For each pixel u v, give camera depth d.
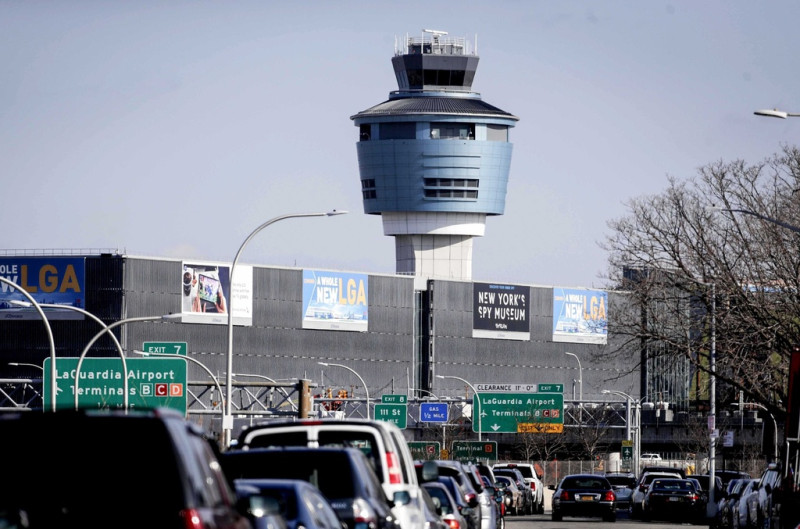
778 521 68.88
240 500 27.66
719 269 132.00
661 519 147.12
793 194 133.75
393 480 42.75
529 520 138.75
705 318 134.75
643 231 136.50
